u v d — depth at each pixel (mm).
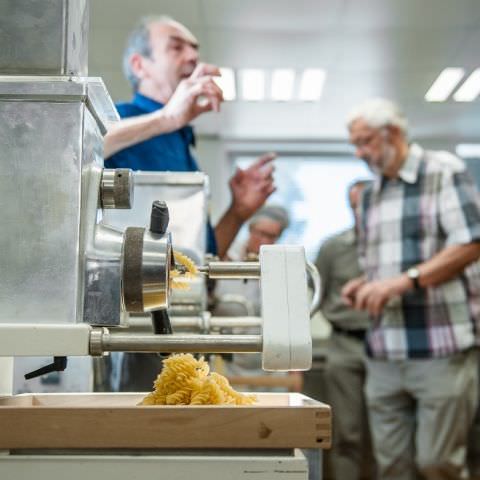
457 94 4641
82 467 692
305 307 798
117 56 3859
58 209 793
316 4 3340
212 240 1782
